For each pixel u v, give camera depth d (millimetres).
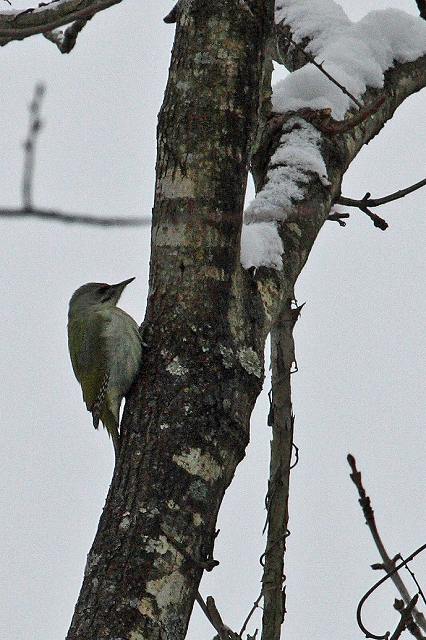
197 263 9812
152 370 9594
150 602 8344
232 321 9766
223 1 10148
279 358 12500
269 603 11297
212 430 9203
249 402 9570
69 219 5023
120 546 8586
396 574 9383
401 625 9094
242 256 10375
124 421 9508
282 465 12102
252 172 12203
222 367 9492
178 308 9766
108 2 8477
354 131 12656
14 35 8445
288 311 12602
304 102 12422
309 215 11156
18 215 4930
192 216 9820
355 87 12930
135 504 8805
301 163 11602
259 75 10180
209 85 10016
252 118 10102
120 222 5129
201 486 8961
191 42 10172
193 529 8773
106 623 8211
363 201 12359
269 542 11664
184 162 9930
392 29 14133
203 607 10391
